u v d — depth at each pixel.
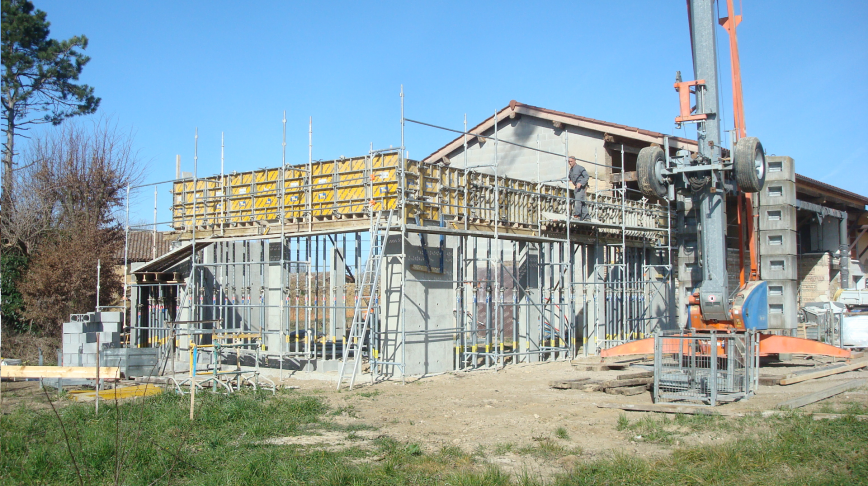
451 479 7.21
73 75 27.00
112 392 12.82
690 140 22.20
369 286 16.70
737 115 14.85
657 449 8.59
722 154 13.27
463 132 16.20
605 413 10.98
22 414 10.28
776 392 12.61
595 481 7.20
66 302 22.56
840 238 25.94
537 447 8.75
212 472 7.54
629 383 13.49
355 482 7.12
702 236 13.07
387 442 8.82
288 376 15.80
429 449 8.66
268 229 17.41
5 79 25.94
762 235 17.22
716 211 12.94
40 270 22.44
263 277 17.97
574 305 20.62
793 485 6.93
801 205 22.23
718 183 12.94
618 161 25.64
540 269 18.94
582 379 14.90
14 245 24.86
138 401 11.07
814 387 13.19
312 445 8.84
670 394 11.69
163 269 20.36
